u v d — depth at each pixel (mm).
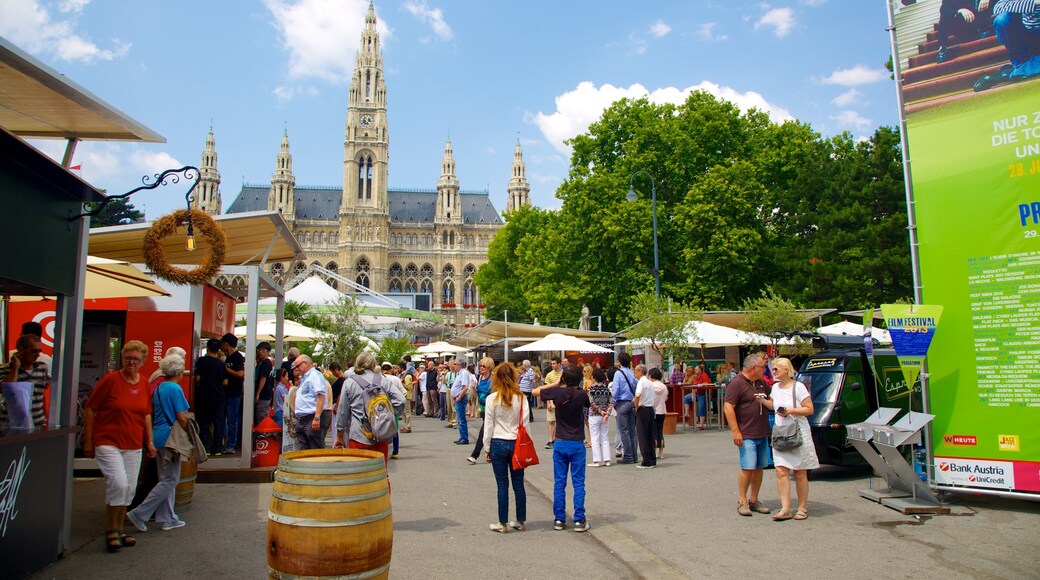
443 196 158250
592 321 47688
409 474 13992
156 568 7148
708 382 25000
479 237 160500
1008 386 10203
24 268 6828
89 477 12453
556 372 17797
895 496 10609
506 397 9031
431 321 44844
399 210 162875
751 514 9812
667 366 27969
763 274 39438
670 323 24266
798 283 37219
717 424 24781
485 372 19312
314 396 11945
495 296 84812
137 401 8102
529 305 65812
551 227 56562
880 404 13570
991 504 10344
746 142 41562
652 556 7586
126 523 9094
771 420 14484
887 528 8945
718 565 7281
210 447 13375
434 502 10977
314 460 5949
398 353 39156
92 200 8008
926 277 10906
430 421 30094
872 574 6961
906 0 11320
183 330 12859
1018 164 10297
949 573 6977
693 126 40375
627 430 15484
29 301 12922
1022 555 7613
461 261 157250
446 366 31578
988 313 10406
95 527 8898
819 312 28141
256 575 6938
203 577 6863
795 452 9406
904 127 11227
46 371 8078
